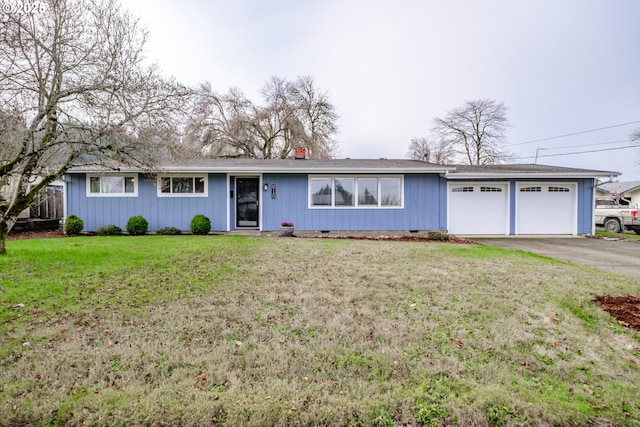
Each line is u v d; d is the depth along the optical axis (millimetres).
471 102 29672
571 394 2258
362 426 1938
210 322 3307
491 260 6660
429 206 11961
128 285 4492
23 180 6086
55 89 5883
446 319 3506
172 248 7352
